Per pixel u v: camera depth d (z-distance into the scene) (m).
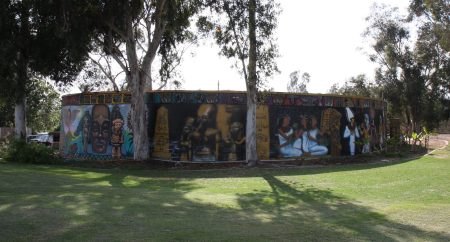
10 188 11.43
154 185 14.50
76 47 21.42
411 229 7.88
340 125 25.66
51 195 10.23
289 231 7.46
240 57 20.38
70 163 22.61
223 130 22.62
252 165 21.14
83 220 7.53
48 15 21.95
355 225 8.14
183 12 24.20
